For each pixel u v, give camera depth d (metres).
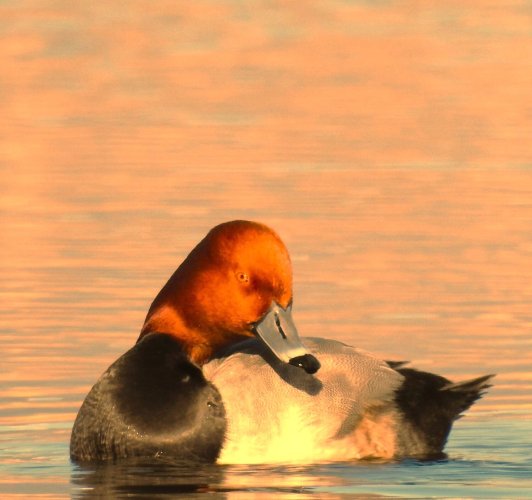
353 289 13.59
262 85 26.91
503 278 13.93
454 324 12.39
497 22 35.09
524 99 25.27
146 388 8.82
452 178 18.86
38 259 14.72
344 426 9.00
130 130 22.66
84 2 37.97
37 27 33.72
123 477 8.45
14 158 20.52
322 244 15.30
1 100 25.45
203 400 8.77
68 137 22.16
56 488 8.21
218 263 9.11
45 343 11.68
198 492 8.10
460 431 9.66
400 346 11.71
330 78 27.66
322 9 37.38
